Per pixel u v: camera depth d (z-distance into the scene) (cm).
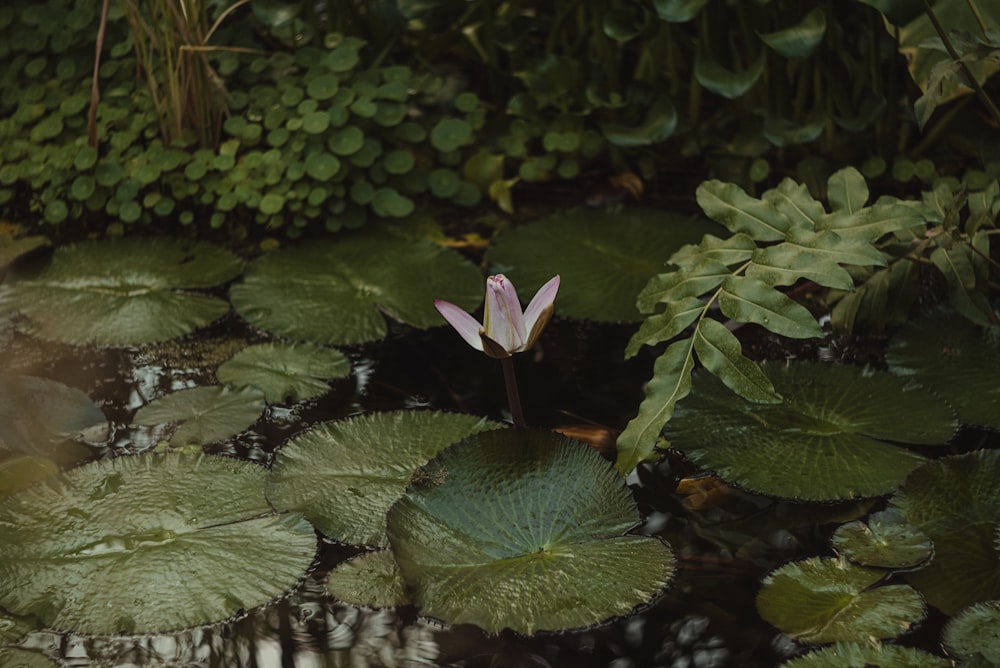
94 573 178
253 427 224
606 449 214
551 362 249
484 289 274
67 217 307
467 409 230
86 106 315
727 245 213
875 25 284
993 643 158
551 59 318
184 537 186
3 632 166
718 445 210
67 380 240
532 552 179
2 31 337
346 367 242
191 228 305
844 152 305
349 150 295
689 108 327
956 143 294
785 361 236
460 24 329
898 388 223
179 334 255
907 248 237
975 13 239
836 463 202
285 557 182
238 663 165
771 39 264
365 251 291
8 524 189
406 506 184
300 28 330
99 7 325
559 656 165
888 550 180
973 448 211
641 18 305
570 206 318
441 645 168
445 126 314
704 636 168
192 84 297
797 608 170
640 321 257
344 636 170
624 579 173
